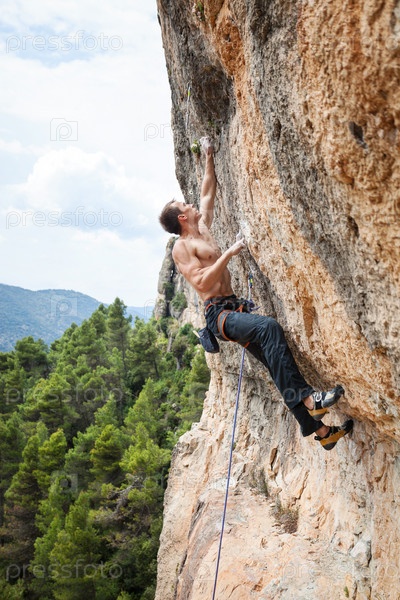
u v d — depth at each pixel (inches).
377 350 134.7
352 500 226.1
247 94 156.9
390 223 106.6
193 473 469.4
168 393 1499.8
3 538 993.5
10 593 773.9
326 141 112.0
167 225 198.5
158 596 430.6
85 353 1782.7
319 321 165.9
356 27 90.3
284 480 311.4
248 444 390.6
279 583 231.1
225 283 191.3
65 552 765.3
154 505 886.4
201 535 323.6
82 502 901.8
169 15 209.9
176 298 2292.1
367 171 104.3
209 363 483.5
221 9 156.3
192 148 266.2
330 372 178.9
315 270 150.7
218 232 285.1
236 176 203.2
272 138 140.7
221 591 258.5
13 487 997.8
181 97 266.1
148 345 1701.5
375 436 189.8
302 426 169.5
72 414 1342.3
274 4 115.8
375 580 192.9
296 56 113.6
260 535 281.3
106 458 1008.9
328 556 226.2
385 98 91.4
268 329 169.5
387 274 116.2
